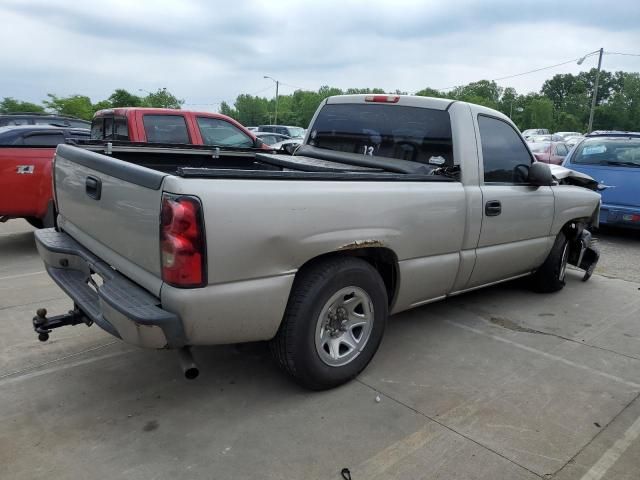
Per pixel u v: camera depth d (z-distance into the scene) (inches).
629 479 106.2
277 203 111.6
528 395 137.3
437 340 170.4
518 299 215.8
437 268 153.3
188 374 109.8
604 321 193.9
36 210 267.1
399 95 172.2
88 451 108.3
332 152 185.9
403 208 137.9
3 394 129.0
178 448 110.3
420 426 121.2
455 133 157.6
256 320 113.3
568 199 208.1
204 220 101.7
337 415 124.3
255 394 132.6
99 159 126.4
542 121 3223.4
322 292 123.5
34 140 275.9
